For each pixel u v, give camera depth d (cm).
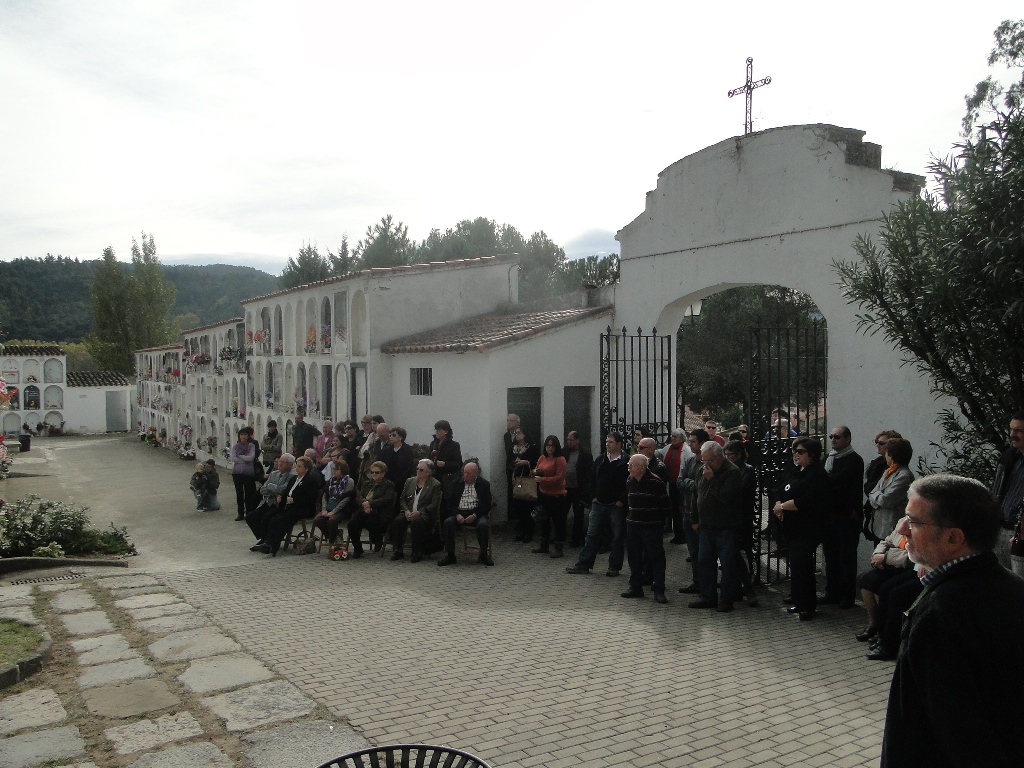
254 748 520
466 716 575
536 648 741
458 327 1725
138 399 5100
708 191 1230
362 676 659
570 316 1455
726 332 2503
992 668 245
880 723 565
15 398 5116
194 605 888
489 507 1151
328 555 1194
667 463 1227
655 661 704
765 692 626
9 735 541
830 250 1048
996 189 663
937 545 265
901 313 784
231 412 2816
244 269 14500
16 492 2325
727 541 873
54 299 9438
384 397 1695
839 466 884
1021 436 609
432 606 895
